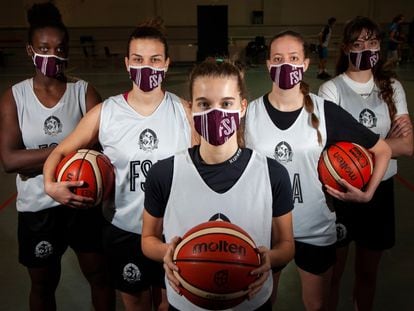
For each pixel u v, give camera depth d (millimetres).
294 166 2051
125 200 2076
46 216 2285
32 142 2262
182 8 18156
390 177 2365
